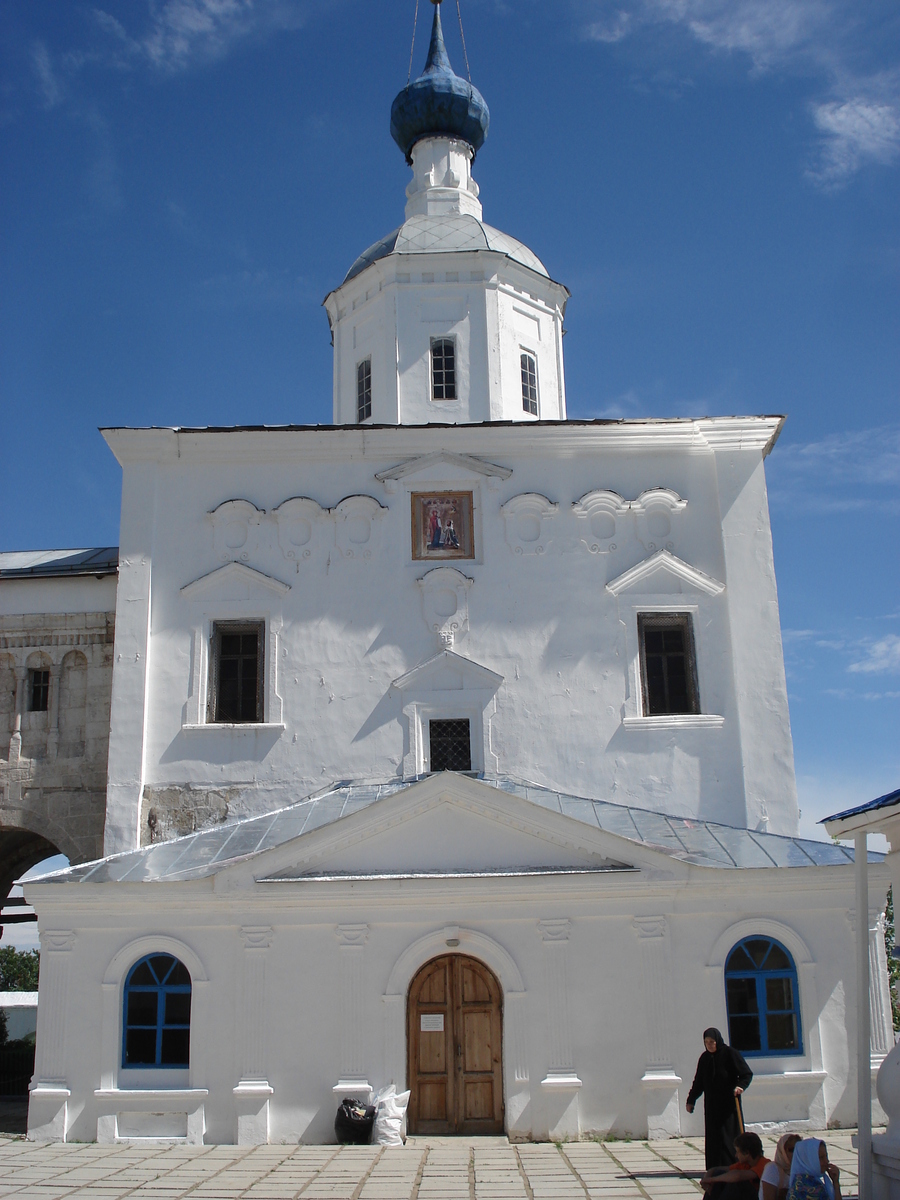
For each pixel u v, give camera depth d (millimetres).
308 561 22391
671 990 17203
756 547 22469
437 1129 16984
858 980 11828
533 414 26453
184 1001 17375
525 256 27688
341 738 21453
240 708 22000
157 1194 13367
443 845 17812
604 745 21422
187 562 22422
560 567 22344
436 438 22875
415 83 29703
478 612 22062
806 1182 10086
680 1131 16656
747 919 17609
